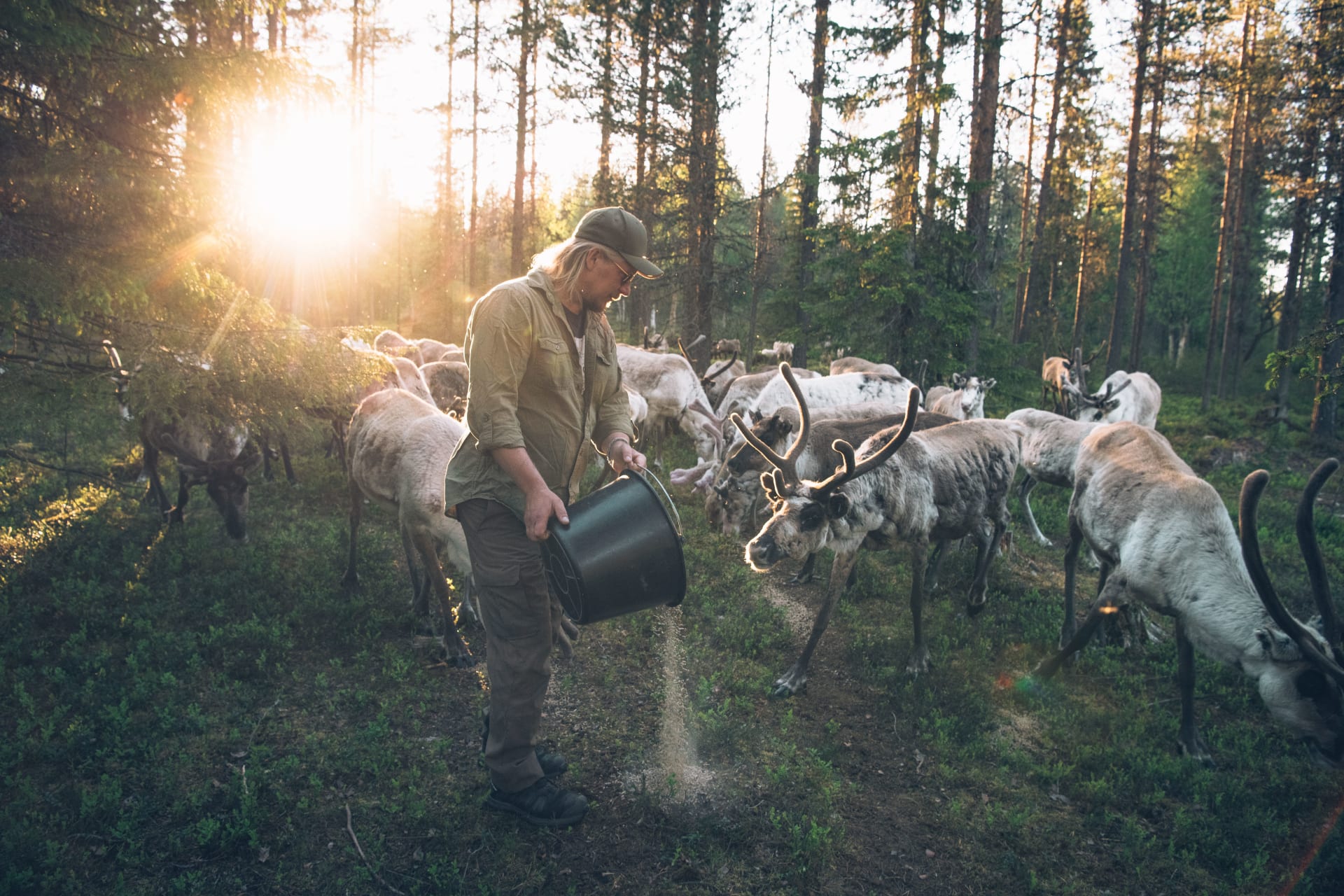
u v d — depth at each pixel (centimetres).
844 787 353
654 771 348
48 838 284
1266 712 458
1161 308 3741
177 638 431
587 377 277
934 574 612
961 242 1254
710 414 954
